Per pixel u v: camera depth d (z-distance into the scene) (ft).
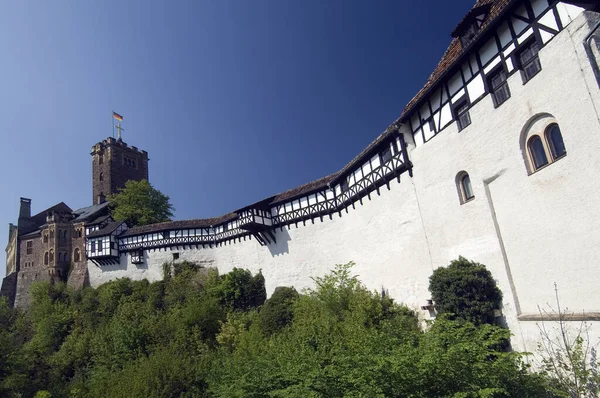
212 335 90.63
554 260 38.75
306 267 96.17
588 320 34.99
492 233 46.29
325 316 63.31
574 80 35.94
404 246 66.18
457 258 52.65
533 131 41.32
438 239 56.95
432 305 53.36
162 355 60.54
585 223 35.47
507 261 44.70
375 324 59.47
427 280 60.13
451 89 53.52
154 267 145.18
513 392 28.07
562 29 37.29
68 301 152.05
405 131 64.64
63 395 72.79
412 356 28.22
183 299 119.55
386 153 71.15
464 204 51.31
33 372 76.28
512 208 43.91
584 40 34.86
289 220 102.06
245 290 109.81
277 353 48.49
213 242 137.69
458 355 27.58
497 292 45.16
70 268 177.68
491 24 44.04
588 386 32.14
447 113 54.34
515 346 42.96
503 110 44.45
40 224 214.69
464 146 50.98
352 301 64.85
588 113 34.71
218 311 98.22
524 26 41.50
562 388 31.45
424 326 59.98
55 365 90.53
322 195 94.27
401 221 67.00
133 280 147.95
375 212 75.41
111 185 217.15
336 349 36.17
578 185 36.01
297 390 31.96
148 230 149.07
